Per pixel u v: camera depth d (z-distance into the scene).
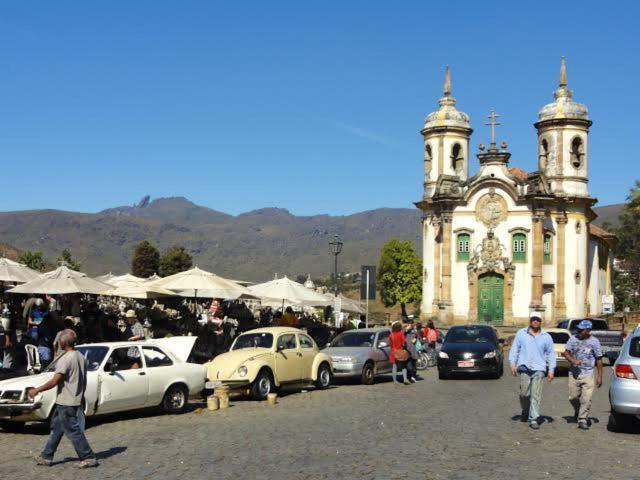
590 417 17.66
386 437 14.75
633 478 11.21
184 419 18.23
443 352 28.56
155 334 30.27
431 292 63.16
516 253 60.28
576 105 62.59
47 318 21.33
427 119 66.56
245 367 21.91
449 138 65.44
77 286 25.17
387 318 70.12
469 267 60.62
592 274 68.19
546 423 16.59
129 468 12.22
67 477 11.71
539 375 16.00
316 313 60.16
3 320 25.94
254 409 20.06
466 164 65.94
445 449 13.43
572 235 61.56
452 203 61.25
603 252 73.56
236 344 23.42
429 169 66.19
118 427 17.06
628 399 14.90
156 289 29.27
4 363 22.02
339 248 41.47
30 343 22.31
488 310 60.59
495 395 22.72
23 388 16.08
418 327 35.44
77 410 12.41
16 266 29.78
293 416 18.31
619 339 35.69
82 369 12.57
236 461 12.54
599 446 13.82
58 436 12.43
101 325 26.31
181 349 22.22
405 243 111.06
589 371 15.89
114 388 17.72
